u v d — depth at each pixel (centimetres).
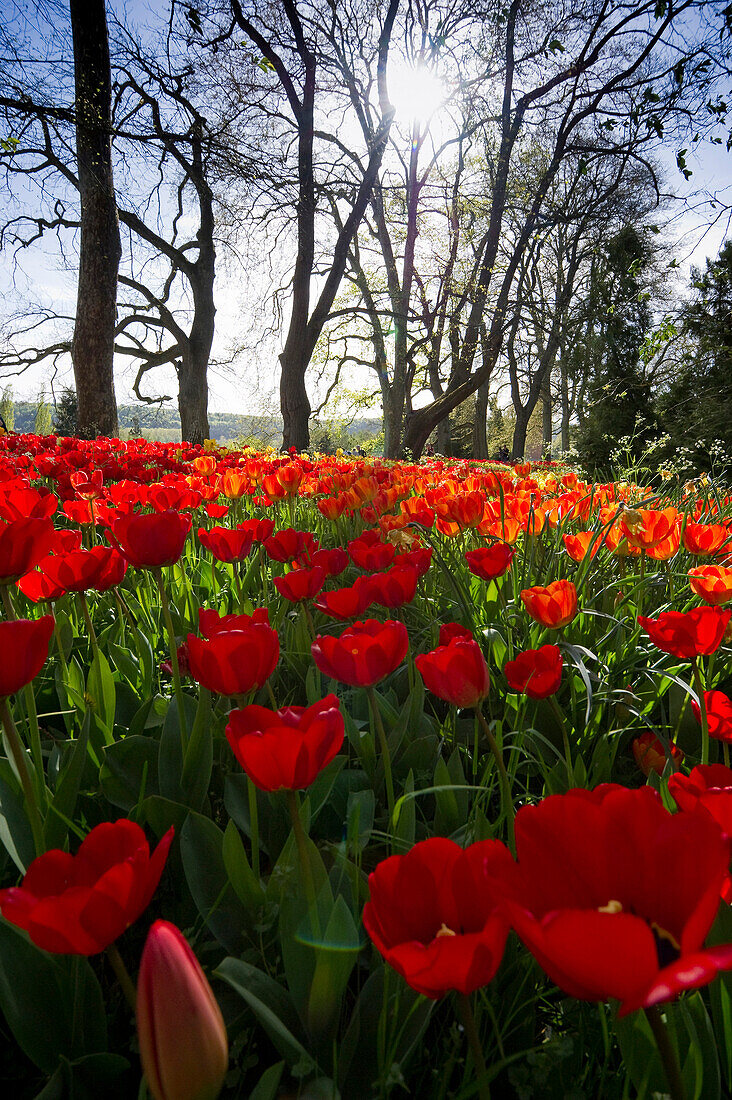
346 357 3195
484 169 2711
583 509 356
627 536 256
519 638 248
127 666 210
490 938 57
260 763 87
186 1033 59
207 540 238
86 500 310
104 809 154
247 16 2053
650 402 1856
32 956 98
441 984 62
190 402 2512
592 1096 94
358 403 3438
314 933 95
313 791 143
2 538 129
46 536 136
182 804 139
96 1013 99
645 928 46
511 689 207
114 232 1502
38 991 97
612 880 61
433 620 245
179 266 2467
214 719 172
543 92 2456
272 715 97
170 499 310
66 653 229
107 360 1505
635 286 2328
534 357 3728
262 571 275
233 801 144
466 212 2797
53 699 205
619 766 189
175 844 132
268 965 107
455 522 299
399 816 125
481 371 2555
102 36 1434
